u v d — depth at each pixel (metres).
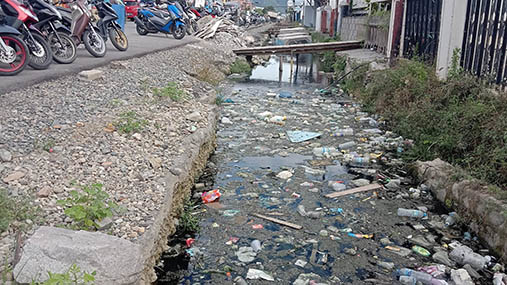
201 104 7.96
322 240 4.42
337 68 16.14
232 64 16.45
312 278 3.77
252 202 5.26
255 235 4.50
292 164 6.55
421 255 4.19
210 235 4.50
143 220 3.81
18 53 6.79
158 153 5.22
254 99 11.23
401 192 5.60
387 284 3.73
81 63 8.34
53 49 8.00
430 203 5.32
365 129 8.38
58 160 4.40
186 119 6.68
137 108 6.45
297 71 17.55
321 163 6.61
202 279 3.76
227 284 3.70
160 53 12.02
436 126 6.69
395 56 12.16
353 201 5.32
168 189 4.47
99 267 2.82
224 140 7.59
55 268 2.76
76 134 5.05
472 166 5.40
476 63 6.97
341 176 6.12
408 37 11.16
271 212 5.00
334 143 7.56
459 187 4.99
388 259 4.12
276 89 13.05
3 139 4.52
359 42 17.12
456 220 4.81
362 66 12.23
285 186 5.73
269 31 36.56
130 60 9.96
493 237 4.23
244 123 8.73
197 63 12.99
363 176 6.15
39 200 3.64
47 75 6.91
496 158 4.99
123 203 3.98
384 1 15.81
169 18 16.64
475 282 3.78
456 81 6.94
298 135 7.89
